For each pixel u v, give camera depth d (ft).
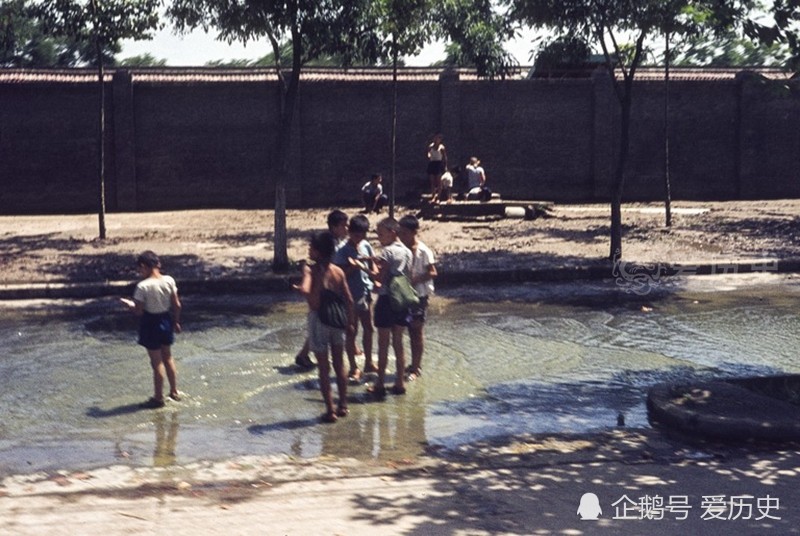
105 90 100.53
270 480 25.45
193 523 22.12
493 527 21.77
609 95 108.78
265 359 39.37
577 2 60.08
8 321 48.52
